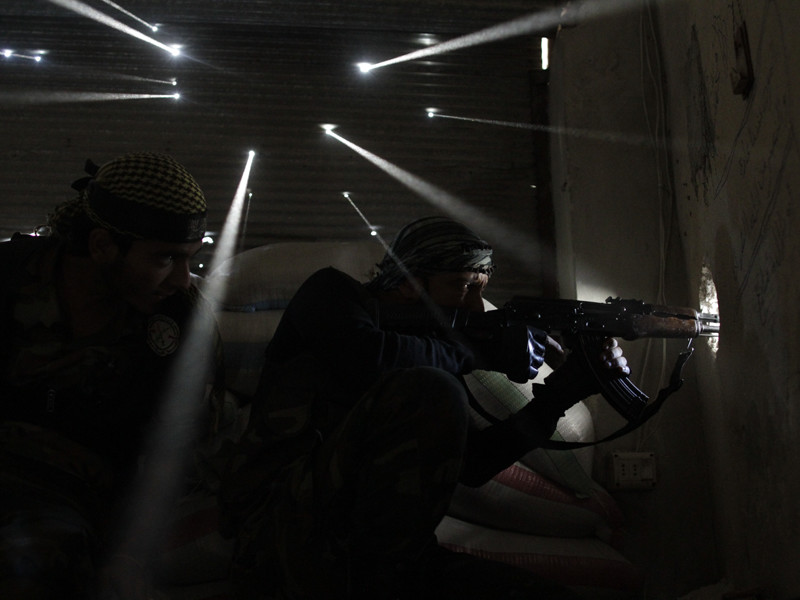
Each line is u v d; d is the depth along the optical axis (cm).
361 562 134
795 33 182
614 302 195
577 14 315
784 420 203
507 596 150
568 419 258
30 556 127
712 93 248
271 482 153
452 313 176
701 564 273
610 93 308
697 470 278
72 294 162
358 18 326
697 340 278
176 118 326
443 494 128
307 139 329
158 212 152
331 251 281
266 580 144
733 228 231
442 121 335
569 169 303
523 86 340
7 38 327
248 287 272
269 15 323
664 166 300
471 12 325
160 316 171
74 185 168
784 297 197
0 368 158
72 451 159
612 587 235
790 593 204
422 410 127
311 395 159
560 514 247
